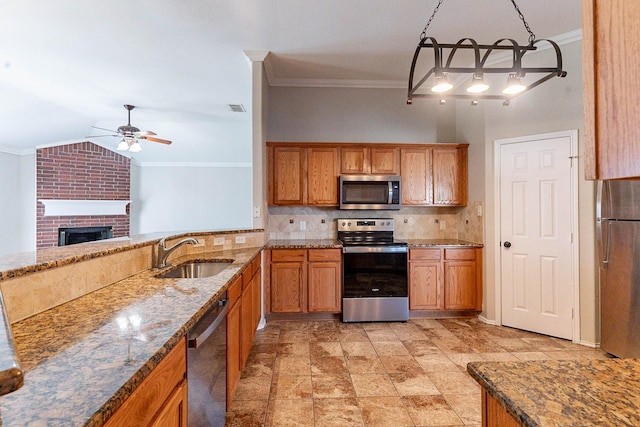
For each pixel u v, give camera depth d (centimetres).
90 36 290
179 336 96
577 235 287
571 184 290
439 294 351
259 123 329
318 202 375
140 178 729
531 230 313
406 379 228
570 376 75
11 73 365
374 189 375
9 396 62
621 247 245
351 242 368
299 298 343
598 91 44
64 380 68
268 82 388
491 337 302
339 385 220
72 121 518
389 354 267
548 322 302
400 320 345
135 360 78
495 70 205
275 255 341
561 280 296
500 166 332
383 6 254
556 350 272
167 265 205
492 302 338
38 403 60
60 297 122
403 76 392
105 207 641
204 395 129
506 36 300
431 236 412
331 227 407
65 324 102
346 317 342
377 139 412
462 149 383
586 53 46
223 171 747
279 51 326
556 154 298
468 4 253
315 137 408
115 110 500
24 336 92
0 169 532
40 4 243
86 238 616
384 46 318
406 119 414
